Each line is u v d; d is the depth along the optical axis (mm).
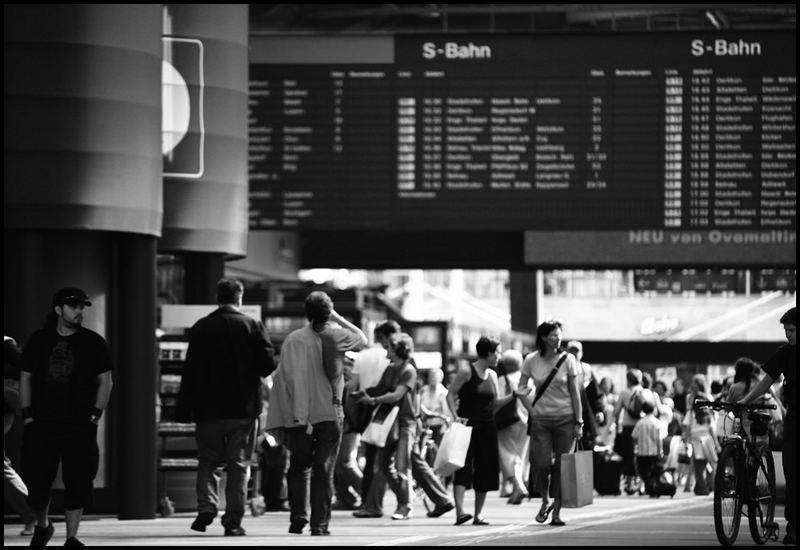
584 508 27172
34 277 22156
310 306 18875
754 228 29219
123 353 22656
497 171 29203
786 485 17609
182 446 24250
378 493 22891
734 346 39531
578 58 29250
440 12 30469
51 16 21984
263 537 18766
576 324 54750
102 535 19219
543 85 29219
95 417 16812
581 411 20984
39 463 16766
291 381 18797
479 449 21375
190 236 25812
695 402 18047
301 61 29328
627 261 30406
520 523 21922
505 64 29250
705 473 35188
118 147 22234
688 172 29250
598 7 30281
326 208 29281
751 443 18062
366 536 19078
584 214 29203
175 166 25766
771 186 29188
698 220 29266
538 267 30844
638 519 23484
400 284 65438
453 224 29219
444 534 19578
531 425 21141
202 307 23906
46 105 21953
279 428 18938
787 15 31969
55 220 21922
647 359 39750
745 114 29250
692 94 29250
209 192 25938
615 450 33375
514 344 48031
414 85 29266
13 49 21969
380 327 23125
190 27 25844
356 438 24500
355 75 29281
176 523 21672
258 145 29359
